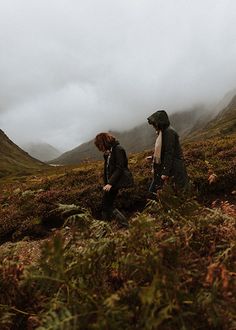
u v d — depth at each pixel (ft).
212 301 12.82
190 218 17.97
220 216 18.13
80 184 55.21
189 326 12.55
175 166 29.04
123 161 31.22
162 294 12.60
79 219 19.15
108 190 30.81
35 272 14.92
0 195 62.75
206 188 43.04
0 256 19.75
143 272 13.92
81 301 13.91
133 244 15.49
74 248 17.74
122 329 12.26
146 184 46.44
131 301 13.35
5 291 16.61
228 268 14.65
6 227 45.27
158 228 17.75
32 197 51.85
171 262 14.33
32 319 15.39
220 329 12.85
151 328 11.89
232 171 43.55
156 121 29.43
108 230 18.57
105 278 15.69
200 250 16.52
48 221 45.83
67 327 12.27
